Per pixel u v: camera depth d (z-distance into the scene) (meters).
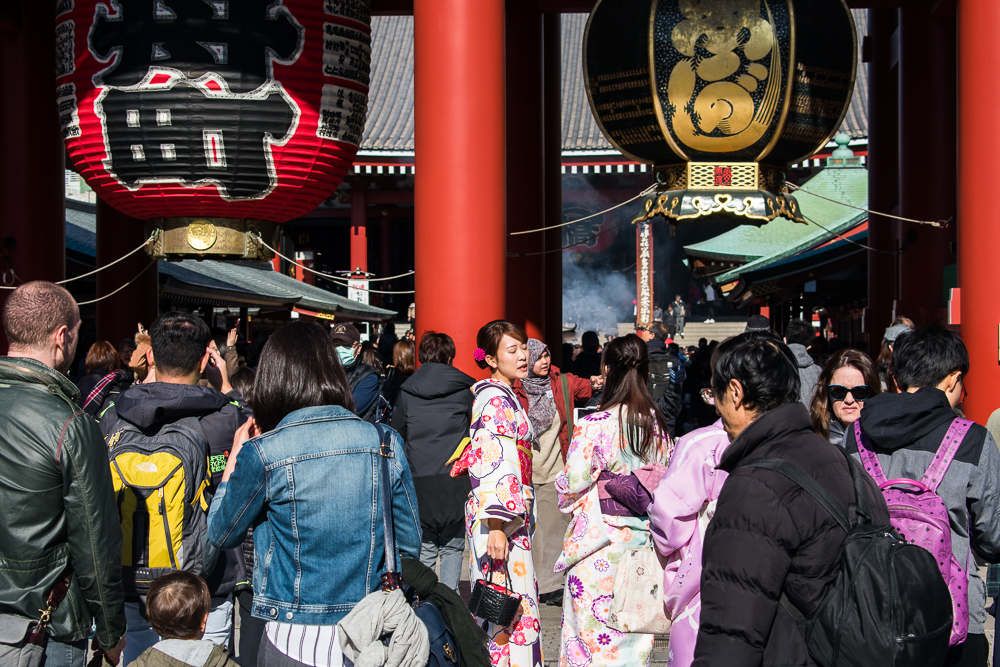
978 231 7.22
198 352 3.95
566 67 38.12
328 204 37.50
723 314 44.88
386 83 35.78
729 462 2.68
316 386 2.96
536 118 11.86
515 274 11.84
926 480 3.33
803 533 2.42
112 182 7.05
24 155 10.26
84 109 6.84
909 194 11.81
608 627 4.22
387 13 11.48
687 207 7.55
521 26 11.78
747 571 2.39
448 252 7.26
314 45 7.01
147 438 3.73
